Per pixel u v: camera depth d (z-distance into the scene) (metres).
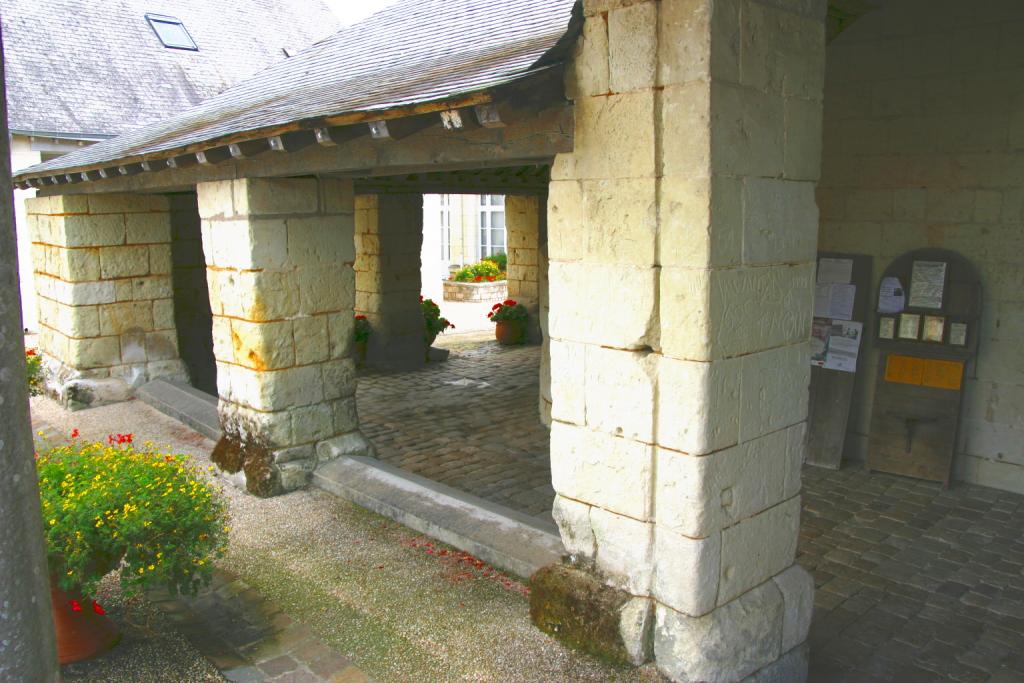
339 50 7.80
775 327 3.26
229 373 5.70
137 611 3.86
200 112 8.10
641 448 3.21
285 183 5.33
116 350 8.16
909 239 5.95
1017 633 3.94
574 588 3.49
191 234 9.53
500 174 9.23
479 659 3.43
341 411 5.81
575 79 3.24
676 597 3.16
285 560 4.47
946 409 5.83
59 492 3.43
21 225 13.66
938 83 5.67
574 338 3.42
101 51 15.14
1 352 1.57
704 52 2.83
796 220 3.29
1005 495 5.67
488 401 8.73
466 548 4.49
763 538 3.36
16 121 12.97
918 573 4.56
